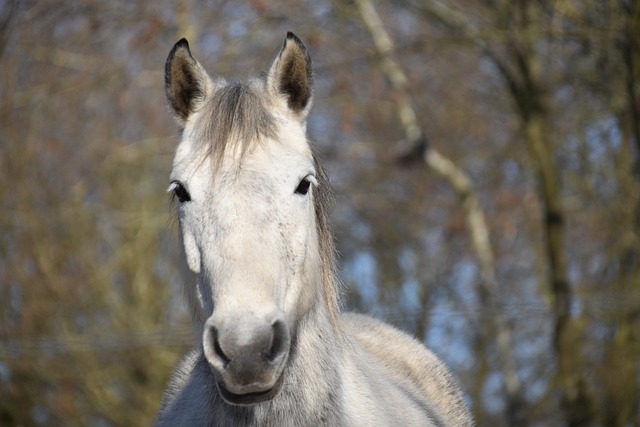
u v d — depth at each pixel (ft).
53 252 57.77
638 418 51.29
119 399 57.52
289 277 14.21
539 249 63.26
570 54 55.21
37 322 57.57
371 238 65.57
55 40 60.90
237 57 52.90
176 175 14.65
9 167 58.75
